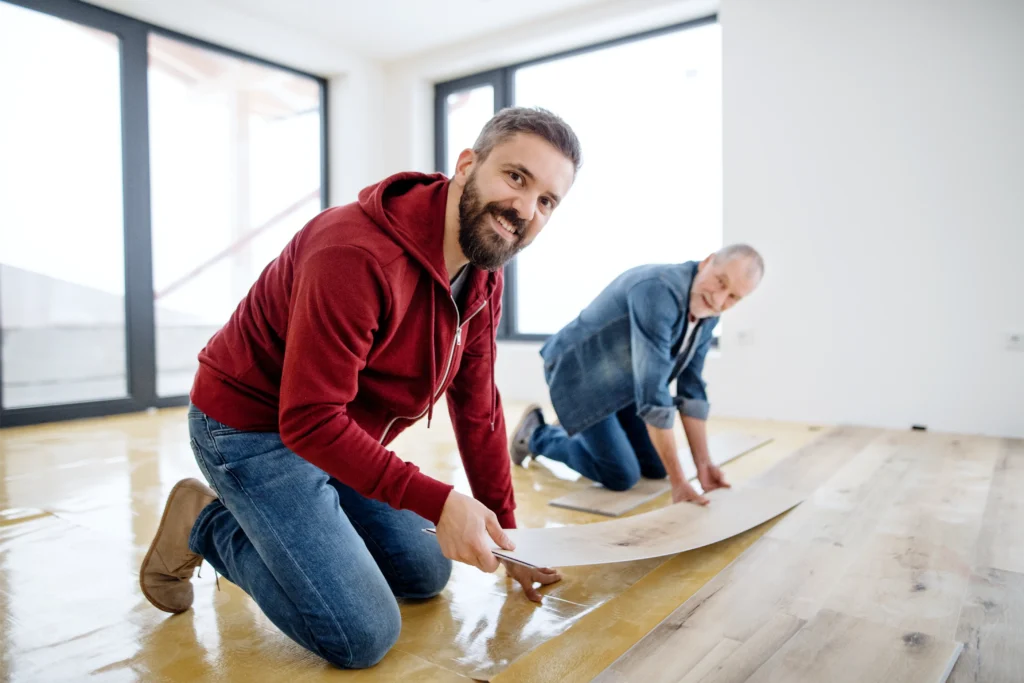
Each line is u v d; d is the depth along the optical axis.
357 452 0.99
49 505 2.14
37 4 3.80
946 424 3.40
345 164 5.33
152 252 4.26
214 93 6.14
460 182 1.08
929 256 3.42
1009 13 3.19
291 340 0.99
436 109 5.53
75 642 1.25
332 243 1.00
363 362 1.03
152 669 1.15
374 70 5.44
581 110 4.78
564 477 2.53
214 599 1.45
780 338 3.84
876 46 3.52
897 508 2.03
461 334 1.24
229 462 1.12
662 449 1.89
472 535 0.98
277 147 5.85
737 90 3.93
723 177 4.00
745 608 1.34
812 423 3.72
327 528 1.13
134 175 4.17
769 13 3.81
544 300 5.03
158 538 1.31
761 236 3.88
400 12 4.57
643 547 1.47
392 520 1.37
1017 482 2.35
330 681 1.11
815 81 3.69
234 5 4.44
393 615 1.15
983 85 3.26
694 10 4.20
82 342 6.22
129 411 4.14
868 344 3.59
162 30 4.36
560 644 1.22
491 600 1.43
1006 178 3.22
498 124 1.02
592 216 4.75
